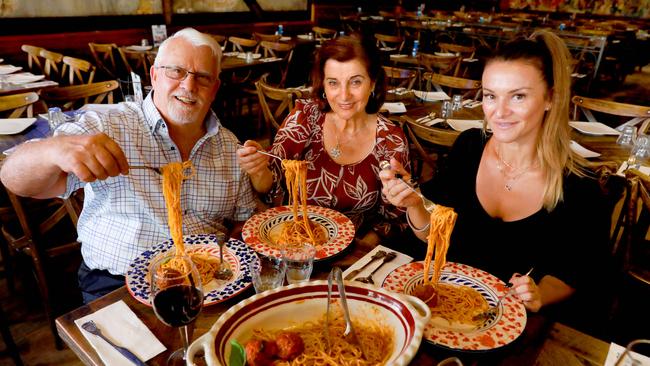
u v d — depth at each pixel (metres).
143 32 7.34
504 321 1.18
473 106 3.81
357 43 1.86
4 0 5.77
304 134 2.08
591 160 2.63
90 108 3.12
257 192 2.03
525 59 1.45
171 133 1.75
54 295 2.49
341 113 1.95
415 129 2.88
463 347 1.08
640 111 3.37
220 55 1.77
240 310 1.01
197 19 8.17
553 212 1.63
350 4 11.73
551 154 1.57
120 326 1.13
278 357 1.00
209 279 1.33
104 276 1.73
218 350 0.91
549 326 1.21
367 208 2.07
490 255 1.74
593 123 3.40
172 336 1.12
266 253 1.49
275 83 7.33
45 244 2.29
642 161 2.63
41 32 6.22
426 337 1.10
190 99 1.66
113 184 1.64
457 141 1.92
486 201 1.75
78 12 6.57
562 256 1.65
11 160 1.34
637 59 10.47
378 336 1.07
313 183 2.05
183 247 1.40
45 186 1.39
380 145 2.01
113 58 6.05
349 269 1.41
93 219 1.74
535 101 1.47
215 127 1.81
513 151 1.66
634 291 2.74
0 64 5.29
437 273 1.31
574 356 1.11
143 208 1.69
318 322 1.10
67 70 6.19
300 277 1.31
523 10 16.16
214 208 1.87
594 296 2.57
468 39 9.40
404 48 8.94
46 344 2.35
